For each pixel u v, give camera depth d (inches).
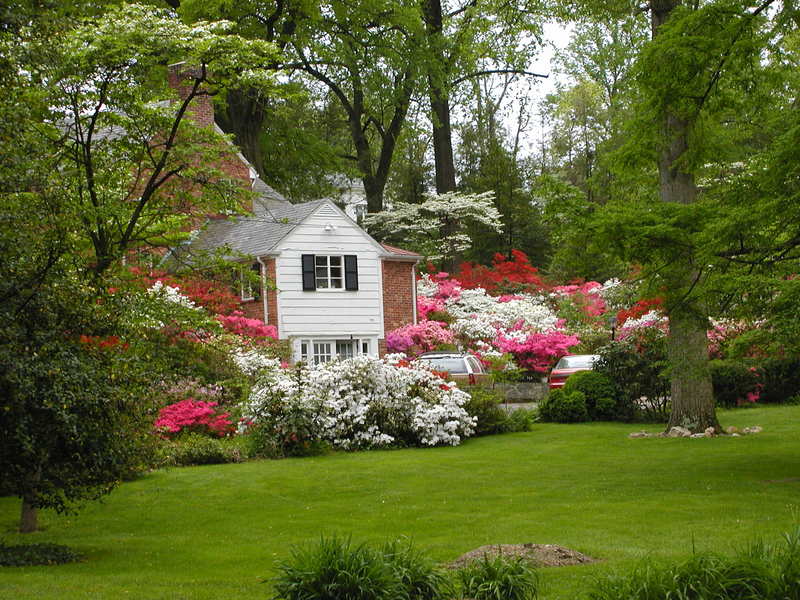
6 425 378.0
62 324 417.7
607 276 1765.5
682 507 484.4
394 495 572.4
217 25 568.7
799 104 690.2
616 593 262.4
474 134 2438.5
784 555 263.1
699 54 592.7
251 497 584.4
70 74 532.7
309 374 842.2
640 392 1037.8
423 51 1704.0
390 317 1320.1
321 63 1674.5
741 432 833.5
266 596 316.2
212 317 623.8
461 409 888.9
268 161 1790.1
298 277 1221.1
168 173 606.5
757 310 545.6
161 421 768.3
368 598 262.4
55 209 423.8
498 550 362.9
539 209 2123.5
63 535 482.6
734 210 524.1
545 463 698.8
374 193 1934.1
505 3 1680.6
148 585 337.4
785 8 565.6
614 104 2177.7
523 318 1497.3
